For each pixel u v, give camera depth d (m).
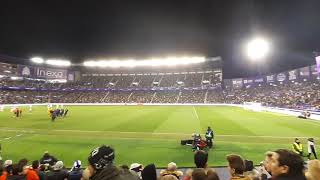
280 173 3.99
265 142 24.91
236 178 5.57
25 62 111.69
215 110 65.75
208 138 22.56
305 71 80.88
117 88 118.12
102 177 3.44
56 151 21.45
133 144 24.14
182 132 30.64
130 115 52.22
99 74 130.75
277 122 39.72
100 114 54.56
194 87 113.25
